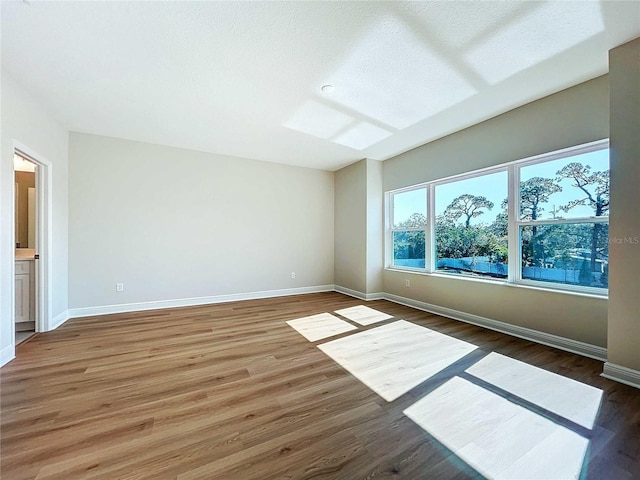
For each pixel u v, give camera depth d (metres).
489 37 2.01
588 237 2.66
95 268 3.94
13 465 1.32
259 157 4.99
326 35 1.98
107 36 1.99
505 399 1.88
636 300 2.04
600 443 1.47
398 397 1.92
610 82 2.14
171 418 1.69
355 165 5.30
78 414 1.72
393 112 3.20
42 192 3.19
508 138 3.17
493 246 3.47
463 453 1.41
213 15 1.80
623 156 2.09
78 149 3.83
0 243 2.37
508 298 3.20
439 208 4.21
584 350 2.58
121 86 2.65
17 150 2.70
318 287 5.78
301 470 1.31
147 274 4.26
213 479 1.25
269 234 5.25
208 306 4.49
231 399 1.90
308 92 2.76
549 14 1.79
